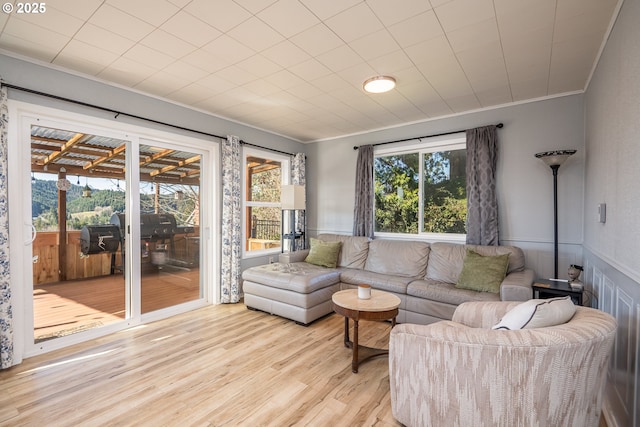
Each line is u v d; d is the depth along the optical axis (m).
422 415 1.52
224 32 2.07
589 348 1.24
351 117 3.99
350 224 4.85
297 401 1.90
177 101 3.45
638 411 1.43
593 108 2.55
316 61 2.49
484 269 2.95
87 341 2.75
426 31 2.05
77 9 1.82
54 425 1.67
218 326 3.15
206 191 3.93
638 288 1.46
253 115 3.94
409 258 3.69
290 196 4.46
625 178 1.65
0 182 2.20
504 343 1.29
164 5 1.79
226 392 1.99
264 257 4.62
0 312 2.21
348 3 1.76
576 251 3.06
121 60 2.48
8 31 2.06
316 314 3.28
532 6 1.78
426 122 4.05
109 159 3.01
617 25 1.80
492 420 1.33
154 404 1.86
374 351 2.54
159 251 3.42
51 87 2.54
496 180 3.49
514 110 3.40
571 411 1.27
